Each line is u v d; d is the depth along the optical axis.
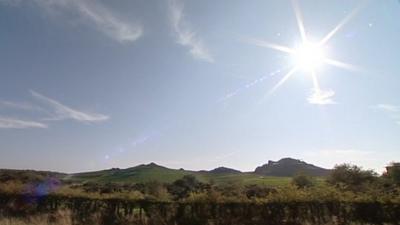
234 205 18.47
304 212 17.91
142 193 21.34
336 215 17.86
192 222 18.47
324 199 18.02
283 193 18.42
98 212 20.14
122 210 19.84
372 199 18.03
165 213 19.11
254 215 18.19
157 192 21.09
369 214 17.80
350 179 33.25
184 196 20.30
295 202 17.97
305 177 28.83
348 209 17.97
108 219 19.19
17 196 22.25
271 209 18.08
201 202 18.84
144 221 18.83
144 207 19.39
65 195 21.42
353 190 20.52
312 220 17.77
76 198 20.97
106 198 20.19
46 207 21.45
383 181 32.19
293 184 19.92
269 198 18.31
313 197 18.08
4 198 22.33
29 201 21.97
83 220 19.11
